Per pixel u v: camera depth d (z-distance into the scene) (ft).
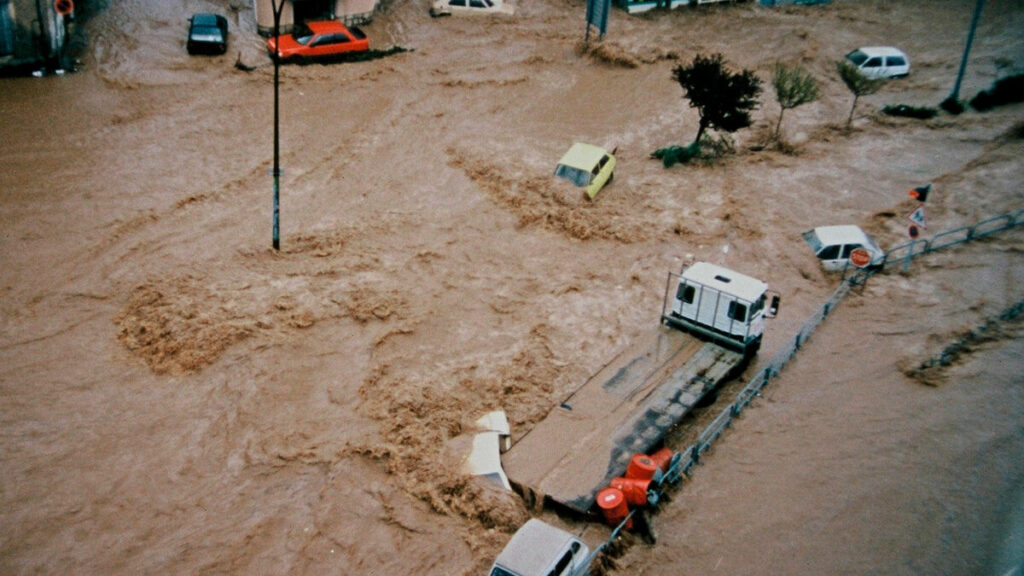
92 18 117.60
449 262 78.13
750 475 55.72
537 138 101.09
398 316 70.44
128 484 53.88
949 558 48.96
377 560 49.52
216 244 77.71
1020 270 78.23
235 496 53.47
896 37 137.69
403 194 88.33
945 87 119.03
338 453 56.54
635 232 83.92
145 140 93.40
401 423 59.00
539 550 45.52
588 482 52.65
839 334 70.69
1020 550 48.93
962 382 63.77
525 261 79.10
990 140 103.86
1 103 97.45
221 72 109.40
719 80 95.25
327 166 92.12
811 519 52.06
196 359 63.72
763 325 69.15
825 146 103.55
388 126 101.09
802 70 112.78
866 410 61.52
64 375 62.03
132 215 80.48
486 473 53.67
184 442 57.26
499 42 127.65
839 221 87.25
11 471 54.13
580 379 64.34
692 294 65.92
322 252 78.02
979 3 105.40
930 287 76.69
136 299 69.62
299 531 51.21
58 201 81.51
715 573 48.49
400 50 121.19
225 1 127.54
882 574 48.11
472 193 89.15
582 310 72.43
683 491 54.49
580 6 143.43
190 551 49.73
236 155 92.38
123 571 48.39
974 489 53.83
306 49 113.70
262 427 58.70
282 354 65.36
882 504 53.06
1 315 67.05
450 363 65.62
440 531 51.37
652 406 58.75
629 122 107.14
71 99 99.86
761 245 82.48
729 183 93.91
